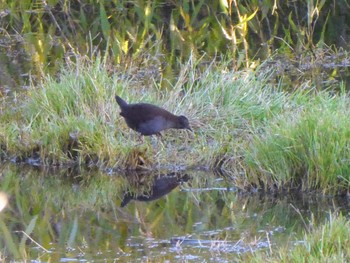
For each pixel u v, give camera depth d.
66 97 16.33
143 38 21.75
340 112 14.17
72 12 25.38
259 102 16.34
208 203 13.40
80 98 16.17
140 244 11.48
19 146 15.61
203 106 16.33
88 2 25.78
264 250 10.95
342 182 13.27
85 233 12.11
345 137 13.48
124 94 16.41
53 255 11.09
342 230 10.27
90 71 16.78
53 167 15.26
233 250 11.05
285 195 13.55
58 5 25.61
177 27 23.58
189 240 11.54
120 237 11.87
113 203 13.67
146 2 24.84
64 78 16.81
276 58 20.89
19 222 12.73
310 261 9.61
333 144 13.35
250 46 21.89
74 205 13.58
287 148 13.58
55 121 15.88
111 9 24.91
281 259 9.95
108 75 18.06
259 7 24.11
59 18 25.00
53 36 23.42
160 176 14.76
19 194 14.12
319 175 13.39
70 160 15.34
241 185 13.93
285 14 24.33
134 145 15.21
